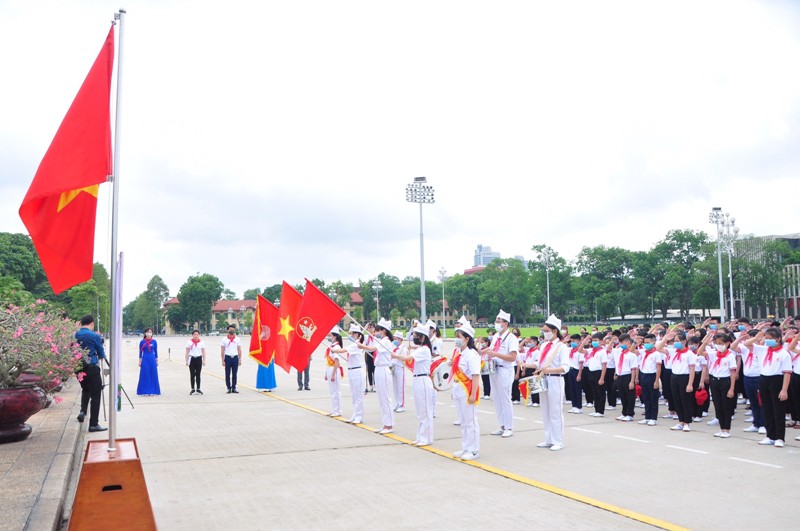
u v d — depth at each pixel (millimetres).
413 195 43875
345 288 126875
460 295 146375
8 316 10375
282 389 22359
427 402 11422
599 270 105688
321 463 9867
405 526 6676
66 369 10773
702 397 14336
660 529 6473
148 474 9195
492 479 8703
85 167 6762
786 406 13062
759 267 81375
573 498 7656
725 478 8633
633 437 12125
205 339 99250
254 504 7594
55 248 6992
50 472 8156
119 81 6695
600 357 15711
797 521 6699
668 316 115250
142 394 20328
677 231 100188
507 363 12141
